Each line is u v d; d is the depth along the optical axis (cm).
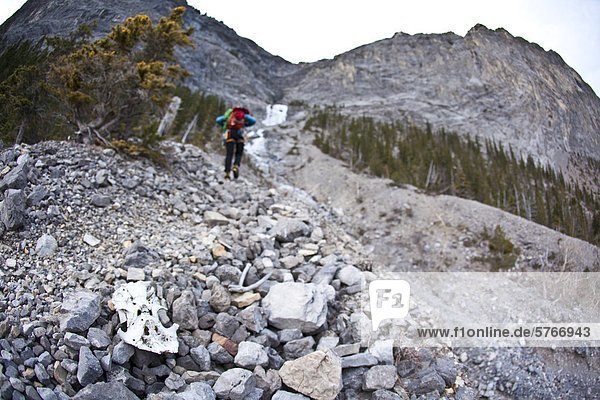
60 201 582
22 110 735
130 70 830
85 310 392
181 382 388
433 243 979
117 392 339
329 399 403
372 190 3309
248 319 468
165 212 690
